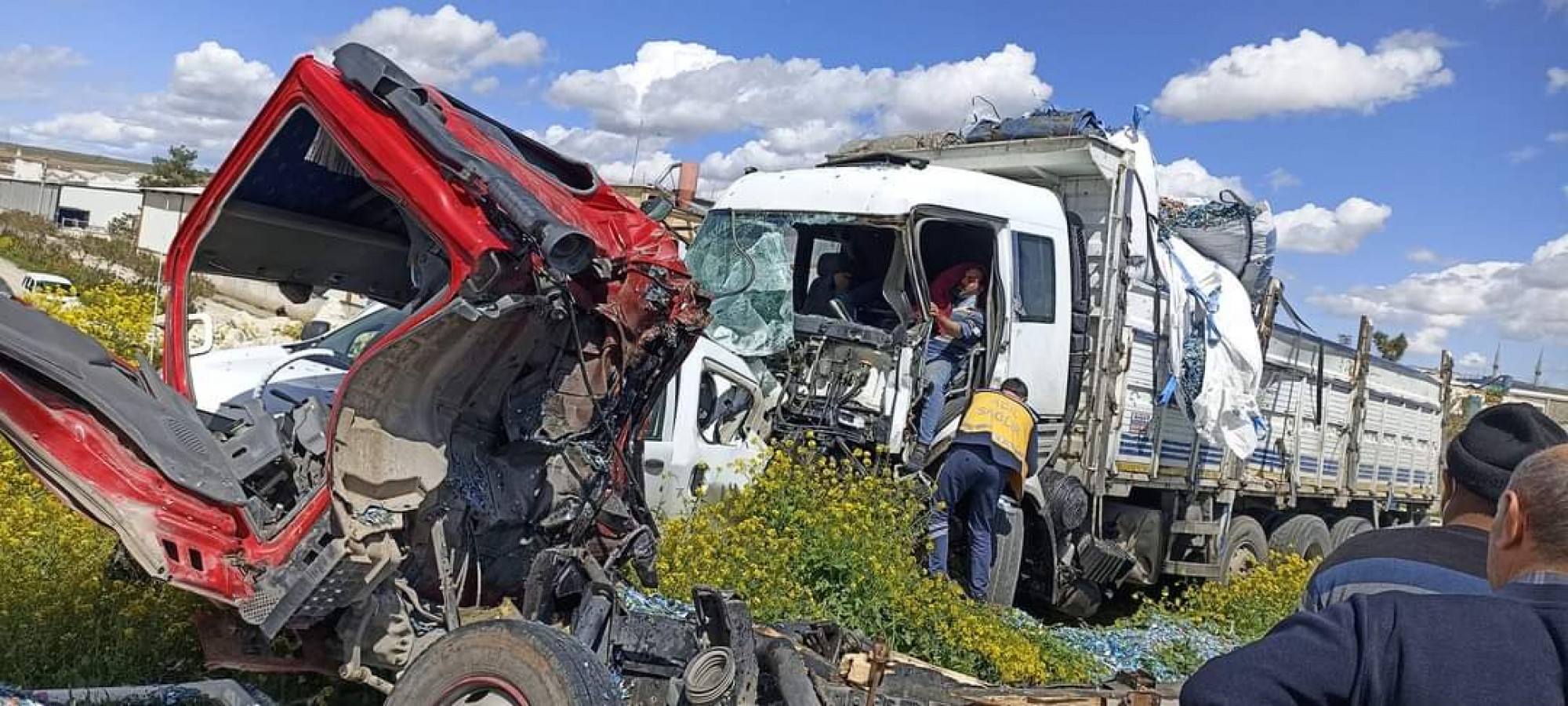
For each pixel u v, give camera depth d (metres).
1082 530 10.14
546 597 4.70
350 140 4.45
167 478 4.17
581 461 5.03
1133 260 10.62
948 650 7.27
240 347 7.66
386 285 5.96
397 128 4.39
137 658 4.97
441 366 4.38
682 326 5.00
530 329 4.54
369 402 4.31
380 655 4.49
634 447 5.38
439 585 4.79
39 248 28.38
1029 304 9.64
